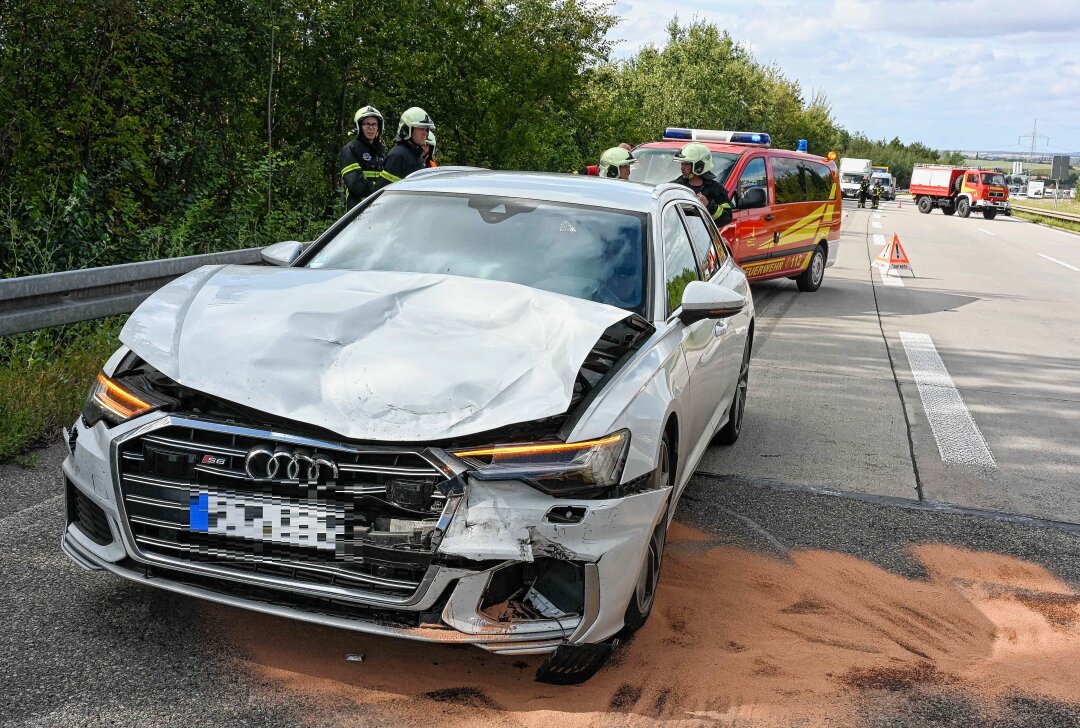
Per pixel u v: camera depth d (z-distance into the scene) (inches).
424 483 106.4
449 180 183.2
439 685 116.8
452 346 120.8
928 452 248.2
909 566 171.5
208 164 553.3
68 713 106.6
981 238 1301.7
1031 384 346.3
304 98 640.4
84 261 357.1
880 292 616.4
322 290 135.8
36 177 459.8
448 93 701.3
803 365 358.9
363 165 364.2
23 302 216.8
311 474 107.5
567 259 158.2
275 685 115.0
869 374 348.2
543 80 749.9
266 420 109.7
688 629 137.8
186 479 110.7
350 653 123.0
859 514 197.2
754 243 494.6
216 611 132.6
